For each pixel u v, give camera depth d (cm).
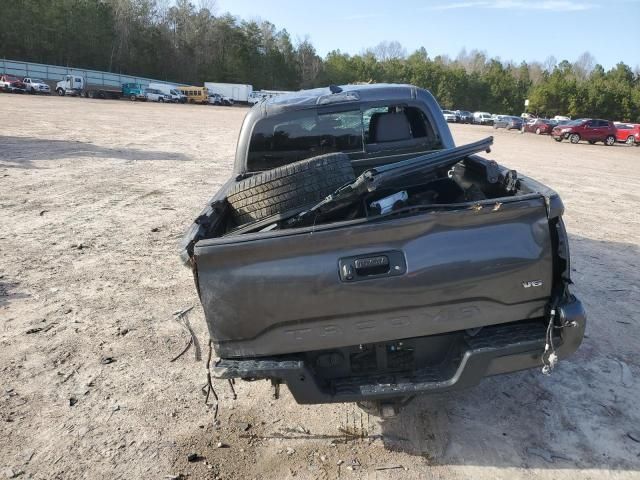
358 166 496
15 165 1334
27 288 587
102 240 769
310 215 318
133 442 346
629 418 364
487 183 420
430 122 501
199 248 279
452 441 342
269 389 409
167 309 546
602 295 586
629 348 464
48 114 3097
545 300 303
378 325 292
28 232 792
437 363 315
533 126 4709
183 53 9956
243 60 10444
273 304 286
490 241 290
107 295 577
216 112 5125
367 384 300
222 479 313
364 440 345
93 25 8812
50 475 316
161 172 1377
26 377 418
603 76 11931
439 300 290
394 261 284
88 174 1287
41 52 8419
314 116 486
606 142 3641
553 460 322
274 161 494
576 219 988
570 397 388
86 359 446
